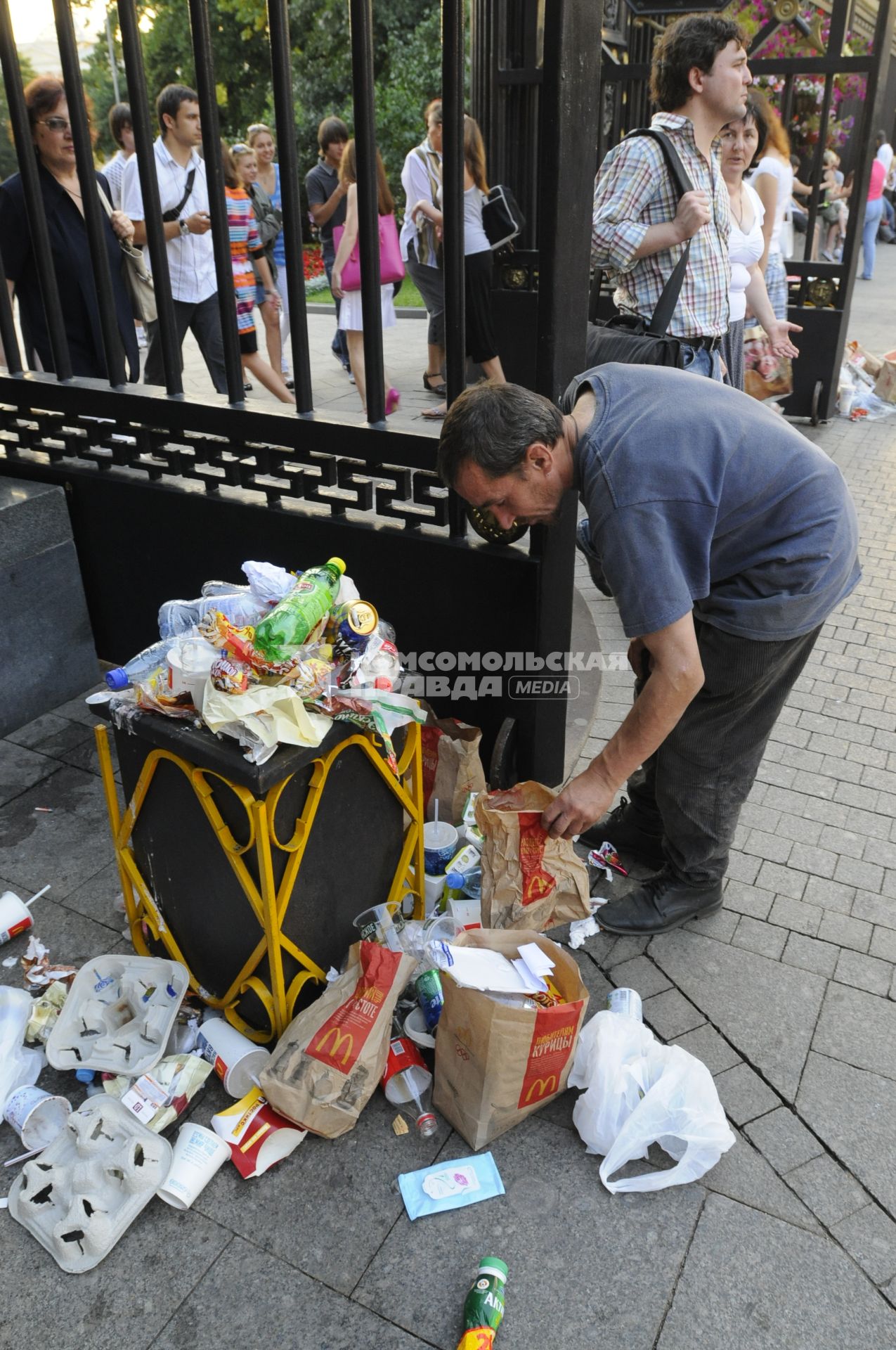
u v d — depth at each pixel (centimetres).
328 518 277
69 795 296
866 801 296
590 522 178
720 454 176
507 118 571
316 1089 184
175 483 310
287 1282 169
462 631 269
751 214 445
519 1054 179
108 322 297
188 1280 169
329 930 216
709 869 242
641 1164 189
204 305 512
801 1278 168
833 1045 214
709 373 330
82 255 373
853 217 587
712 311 323
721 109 300
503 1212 179
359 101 228
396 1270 170
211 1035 208
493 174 584
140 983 214
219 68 1825
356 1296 166
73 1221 172
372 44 225
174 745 186
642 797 265
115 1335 162
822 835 281
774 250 547
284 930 202
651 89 316
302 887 203
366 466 265
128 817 215
